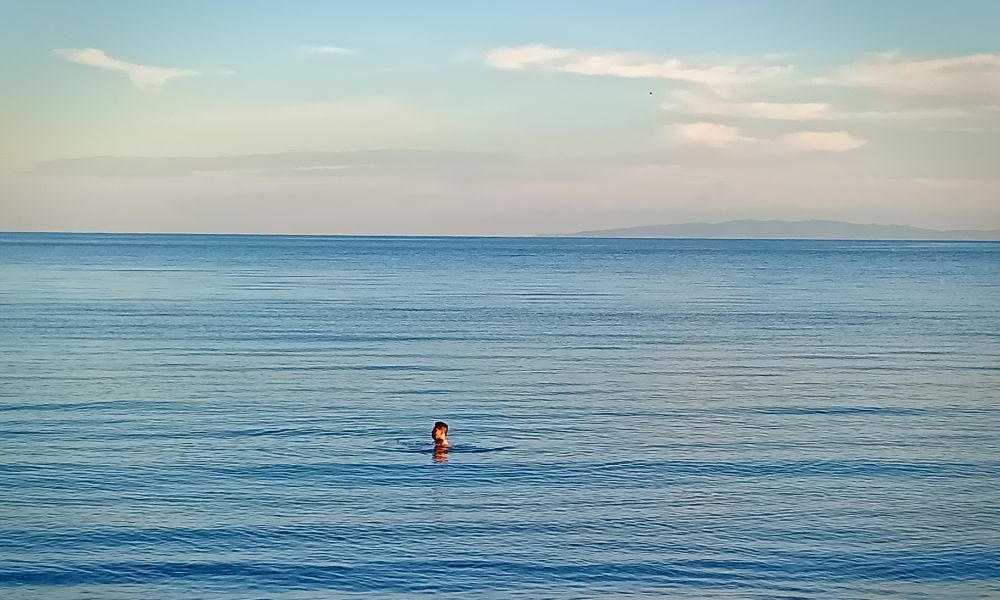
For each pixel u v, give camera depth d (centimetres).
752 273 15438
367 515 2444
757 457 3059
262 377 4519
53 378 4412
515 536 2311
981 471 2903
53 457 2952
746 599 1986
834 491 2691
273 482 2717
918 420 3656
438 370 4831
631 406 3909
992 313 8281
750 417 3703
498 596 1989
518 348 5781
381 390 4209
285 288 10625
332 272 14362
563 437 3325
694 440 3297
